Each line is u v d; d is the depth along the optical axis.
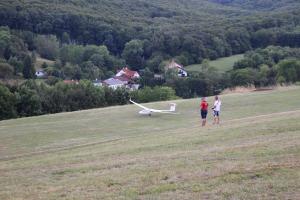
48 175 18.86
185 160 18.14
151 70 131.75
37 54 153.12
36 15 166.50
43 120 43.41
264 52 122.31
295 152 17.16
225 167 15.96
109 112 45.81
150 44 144.38
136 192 14.05
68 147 29.67
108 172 17.70
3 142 33.34
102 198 13.83
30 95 71.44
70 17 169.62
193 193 13.30
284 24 156.12
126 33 162.00
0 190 16.81
